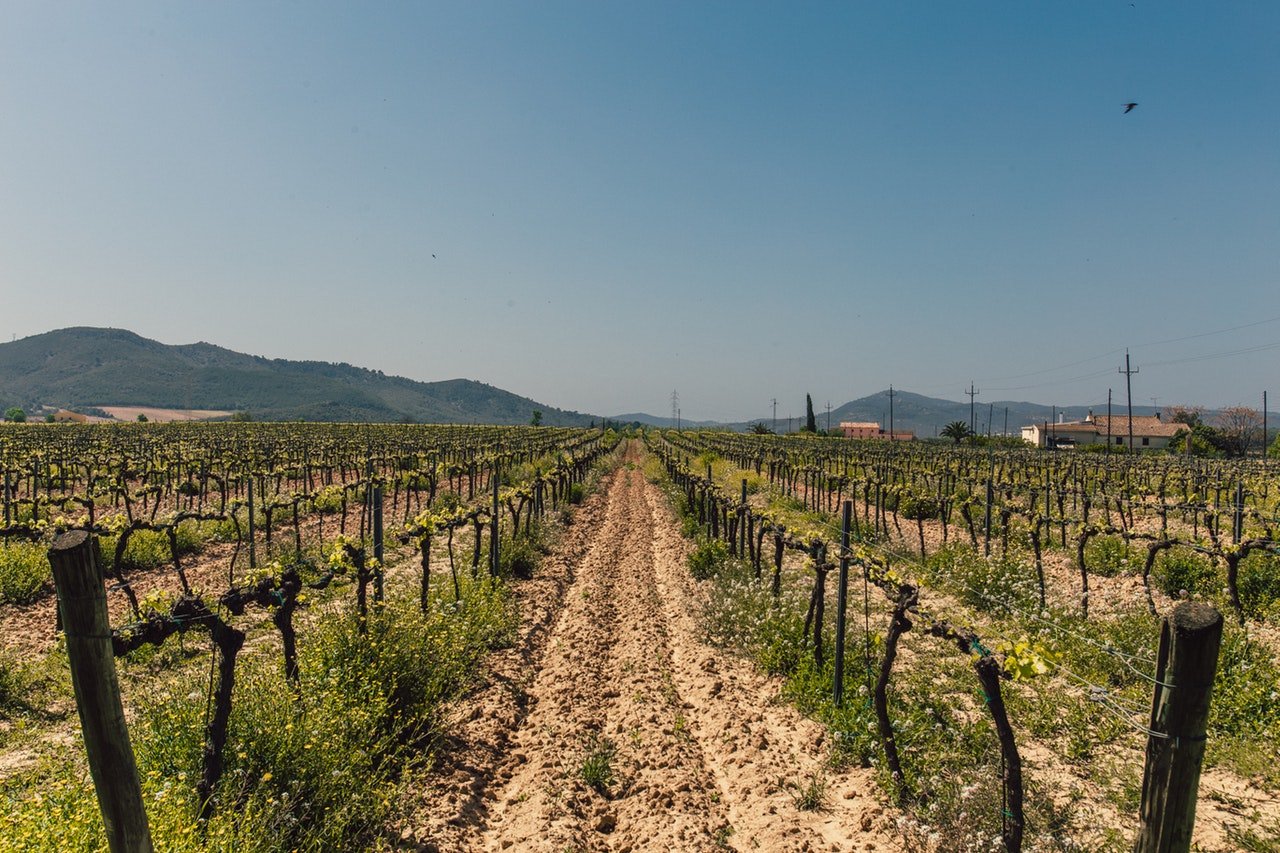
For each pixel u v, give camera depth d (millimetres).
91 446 41594
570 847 5707
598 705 8719
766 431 109250
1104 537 15789
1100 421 112938
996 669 5199
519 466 36188
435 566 14617
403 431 81062
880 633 10086
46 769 5863
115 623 10703
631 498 30938
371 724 6449
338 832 5117
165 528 12477
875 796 6312
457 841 5691
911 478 30812
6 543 14188
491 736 7668
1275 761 6410
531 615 12062
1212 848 5336
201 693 6332
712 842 5852
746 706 8578
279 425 88125
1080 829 5539
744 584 12758
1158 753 3596
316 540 17719
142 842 3795
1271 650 8977
